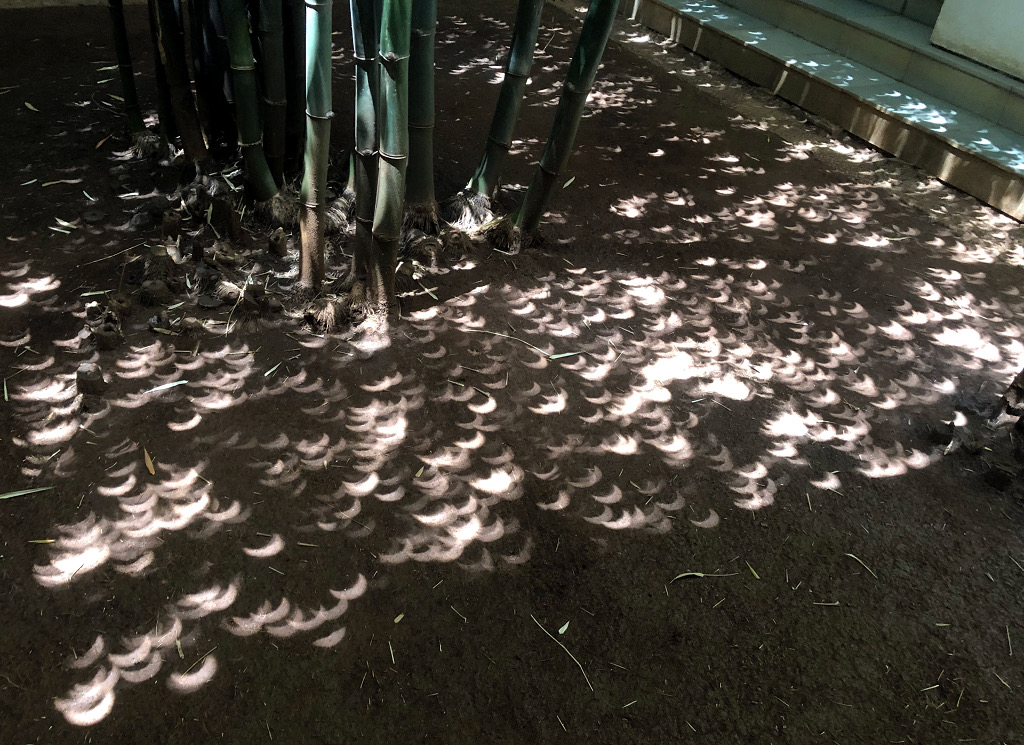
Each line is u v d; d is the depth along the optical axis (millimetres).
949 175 5027
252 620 2191
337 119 4898
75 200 3869
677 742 2029
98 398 2789
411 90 3459
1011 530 2713
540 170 3654
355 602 2268
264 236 3732
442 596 2309
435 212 3863
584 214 4320
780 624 2340
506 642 2211
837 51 6391
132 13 6195
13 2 6098
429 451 2768
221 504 2492
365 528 2475
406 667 2123
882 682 2219
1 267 3381
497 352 3250
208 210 3725
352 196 3881
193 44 3936
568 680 2137
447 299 3514
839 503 2744
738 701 2137
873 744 2076
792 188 4883
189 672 2059
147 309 3225
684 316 3605
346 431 2803
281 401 2889
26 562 2260
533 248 3947
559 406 3021
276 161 3795
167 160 4199
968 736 2115
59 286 3311
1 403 2736
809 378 3314
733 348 3439
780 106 6066
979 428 3029
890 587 2479
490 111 5367
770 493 2754
